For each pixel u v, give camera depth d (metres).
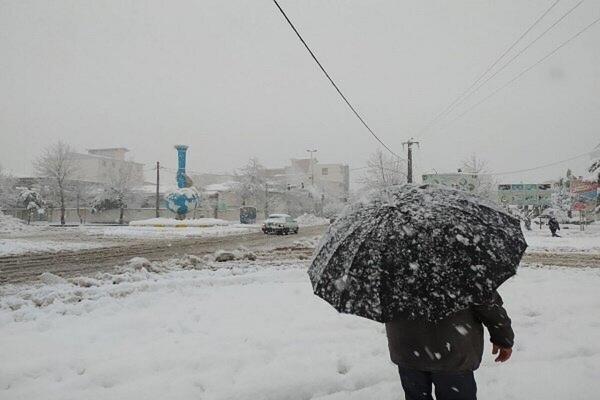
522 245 2.57
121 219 66.81
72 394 3.99
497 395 3.96
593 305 7.24
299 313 6.72
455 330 2.57
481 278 2.38
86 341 5.39
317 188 91.88
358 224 2.64
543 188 44.22
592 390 4.01
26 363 4.59
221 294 8.31
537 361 4.75
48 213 68.19
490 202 2.86
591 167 37.00
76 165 68.25
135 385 4.13
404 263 2.41
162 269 12.08
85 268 13.05
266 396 4.02
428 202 2.63
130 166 73.94
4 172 77.25
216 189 89.06
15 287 9.45
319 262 2.73
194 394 3.98
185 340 5.37
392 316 2.38
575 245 21.83
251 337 5.45
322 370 4.46
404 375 2.81
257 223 69.69
